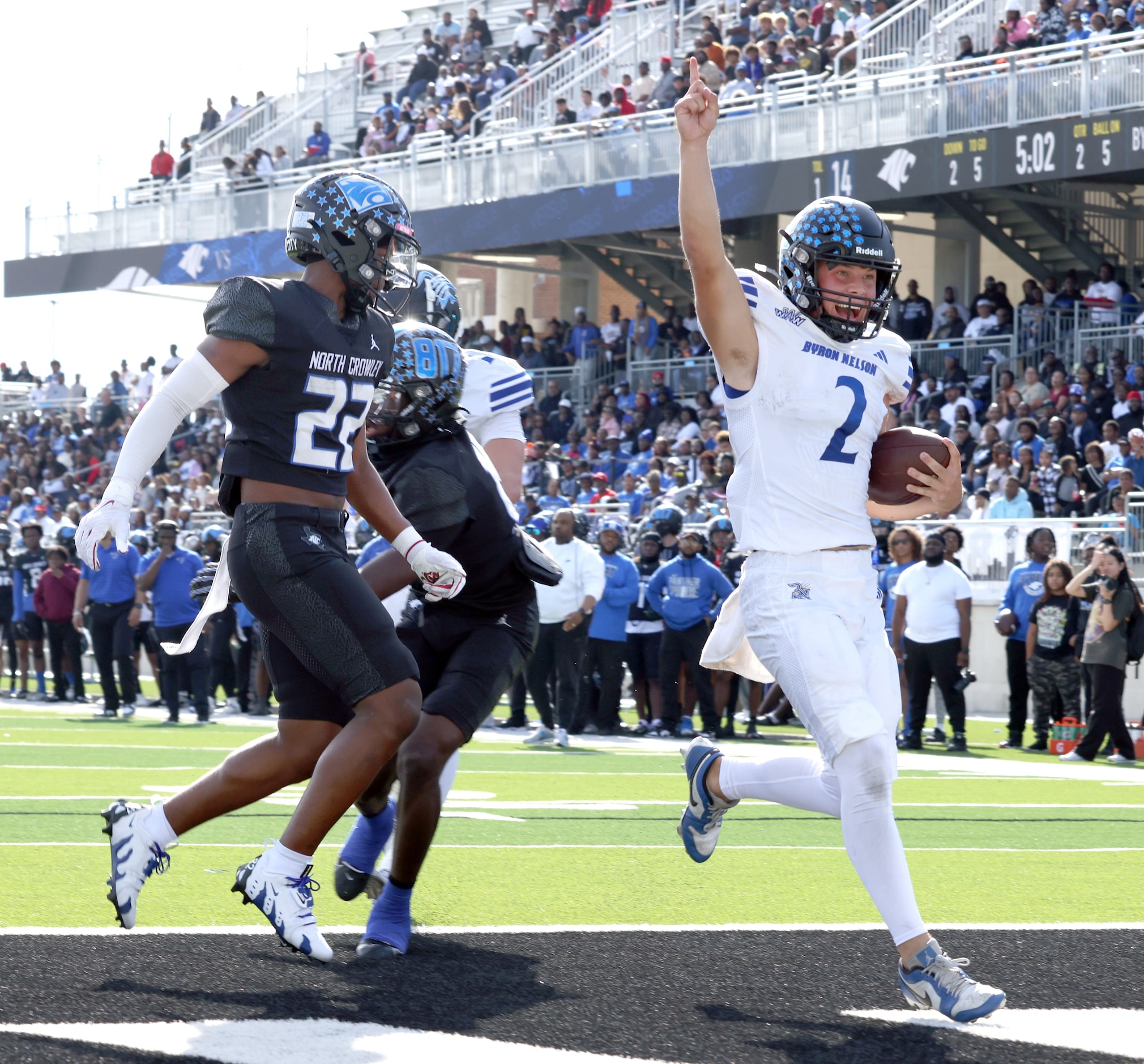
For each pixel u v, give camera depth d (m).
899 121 71.06
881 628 13.52
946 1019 12.00
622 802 28.45
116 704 51.66
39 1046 10.56
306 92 117.31
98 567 12.72
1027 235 82.56
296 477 13.34
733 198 76.19
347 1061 10.33
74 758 35.62
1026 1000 12.62
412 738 14.66
